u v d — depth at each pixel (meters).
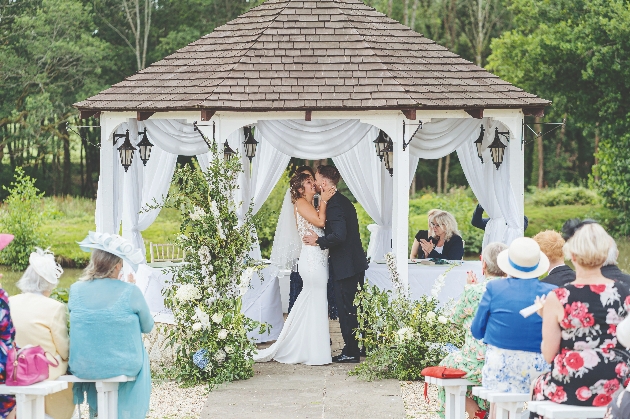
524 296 5.96
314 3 11.12
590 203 32.72
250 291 10.55
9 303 6.24
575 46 28.20
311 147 10.25
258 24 10.98
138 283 10.70
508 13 39.53
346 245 9.52
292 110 9.53
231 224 9.05
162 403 7.99
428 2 41.41
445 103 9.62
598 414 5.18
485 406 6.80
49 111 33.72
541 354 5.93
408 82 10.01
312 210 9.51
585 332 5.25
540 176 38.53
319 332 9.55
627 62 27.48
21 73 33.78
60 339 6.51
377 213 12.30
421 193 38.88
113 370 6.52
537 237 6.75
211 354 8.71
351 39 10.60
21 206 23.27
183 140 10.73
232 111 9.54
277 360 9.73
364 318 9.04
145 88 10.25
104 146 10.36
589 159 40.69
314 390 8.37
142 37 38.72
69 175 39.28
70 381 6.53
